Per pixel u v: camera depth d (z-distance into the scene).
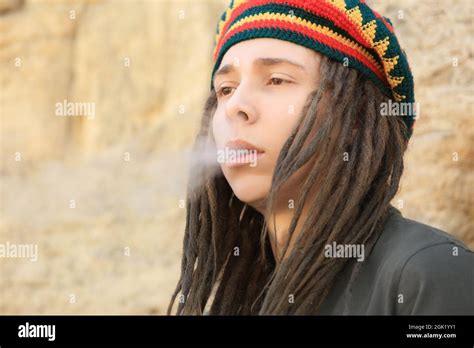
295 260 1.48
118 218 5.16
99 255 4.98
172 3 6.20
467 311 1.34
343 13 1.55
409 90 1.63
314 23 1.55
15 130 6.13
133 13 6.28
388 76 1.61
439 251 1.39
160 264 4.83
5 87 6.25
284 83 1.54
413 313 1.36
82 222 5.21
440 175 2.59
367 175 1.51
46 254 5.11
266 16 1.56
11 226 5.32
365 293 1.44
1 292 4.95
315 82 1.54
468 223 2.56
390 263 1.41
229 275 1.77
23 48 6.31
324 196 1.49
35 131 6.11
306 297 1.49
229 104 1.54
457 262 1.39
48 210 5.40
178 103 5.86
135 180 5.44
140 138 5.72
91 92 6.18
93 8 6.42
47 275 4.96
